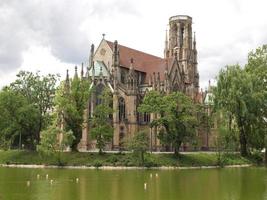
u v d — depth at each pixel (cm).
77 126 13888
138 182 8450
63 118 13750
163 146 16038
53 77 15462
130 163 12438
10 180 8750
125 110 16450
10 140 14738
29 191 7088
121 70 17600
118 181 8631
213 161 13200
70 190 7212
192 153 14150
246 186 7694
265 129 12700
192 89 19425
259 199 6222
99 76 16312
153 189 7362
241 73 12662
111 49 17625
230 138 12900
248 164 13162
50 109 15350
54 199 6241
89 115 15650
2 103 14312
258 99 12344
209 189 7325
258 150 13750
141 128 16500
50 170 11456
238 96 12344
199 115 14250
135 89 16538
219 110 12688
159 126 14262
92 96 15812
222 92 12619
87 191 7094
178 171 11244
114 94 16188
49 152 12662
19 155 13862
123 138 15425
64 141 12850
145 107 13612
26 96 15162
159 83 17225
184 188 7469
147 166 12375
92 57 17625
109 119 15788
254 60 13488
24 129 14838
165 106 13288
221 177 9350
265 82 12975
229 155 13462
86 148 15438
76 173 10512
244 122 12756
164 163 12612
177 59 19338
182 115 13400
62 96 13912
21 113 14338
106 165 12456
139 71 18375
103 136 13300
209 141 17788
